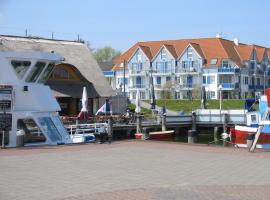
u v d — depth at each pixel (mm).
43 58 27188
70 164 17203
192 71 91500
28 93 26844
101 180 13766
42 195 11641
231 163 17406
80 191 12141
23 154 20500
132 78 97938
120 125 44406
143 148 23219
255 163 17391
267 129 29312
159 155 20078
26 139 26141
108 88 54656
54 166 16672
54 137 27312
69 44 57375
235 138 30688
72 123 40969
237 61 93438
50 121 27625
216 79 90125
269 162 17656
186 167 16406
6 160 18391
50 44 55438
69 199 11125
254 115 34469
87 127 38188
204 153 20812
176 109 76875
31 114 26312
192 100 81062
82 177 14281
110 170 15711
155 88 93750
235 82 89688
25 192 12008
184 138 49125
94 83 53688
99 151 21828
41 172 15250
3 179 13906
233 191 11992
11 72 26578
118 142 27750
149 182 13438
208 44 95125
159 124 49469
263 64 100750
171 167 16406
